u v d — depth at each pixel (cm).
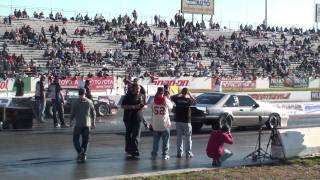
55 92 2152
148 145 1641
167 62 4888
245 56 5703
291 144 1309
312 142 1366
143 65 4728
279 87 5072
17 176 1092
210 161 1323
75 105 1290
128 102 1356
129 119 1355
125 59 4747
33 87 3684
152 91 3666
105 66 4462
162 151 1381
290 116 3120
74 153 1444
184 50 5400
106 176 1098
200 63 5156
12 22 4919
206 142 1739
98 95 3134
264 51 5966
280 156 1298
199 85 4572
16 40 4481
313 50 6494
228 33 6431
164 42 5388
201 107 1970
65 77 3759
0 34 4650
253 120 2105
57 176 1097
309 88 5228
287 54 6131
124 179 1030
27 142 1673
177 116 1385
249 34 6525
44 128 2102
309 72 5712
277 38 6625
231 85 4666
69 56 4359
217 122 1989
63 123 2169
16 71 3853
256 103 2131
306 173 1123
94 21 5444
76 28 5156
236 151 1530
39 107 2311
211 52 5538
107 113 2772
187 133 1386
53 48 4488
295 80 5188
